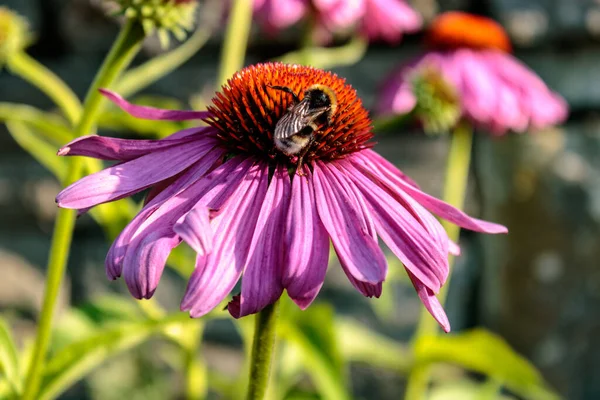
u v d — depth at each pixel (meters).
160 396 0.61
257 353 0.33
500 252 0.63
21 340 0.62
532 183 0.62
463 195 0.64
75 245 0.62
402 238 0.32
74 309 0.44
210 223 0.32
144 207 0.32
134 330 0.38
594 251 0.62
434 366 0.64
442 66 0.52
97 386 0.61
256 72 0.35
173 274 0.62
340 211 0.33
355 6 0.48
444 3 0.62
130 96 0.61
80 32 0.60
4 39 0.41
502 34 0.55
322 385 0.40
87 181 0.32
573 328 0.63
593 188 0.62
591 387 0.65
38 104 0.60
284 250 0.32
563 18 0.61
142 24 0.37
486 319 0.65
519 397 0.63
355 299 0.63
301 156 0.33
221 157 0.34
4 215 0.62
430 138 0.63
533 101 0.52
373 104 0.63
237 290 0.55
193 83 0.61
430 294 0.32
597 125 0.63
